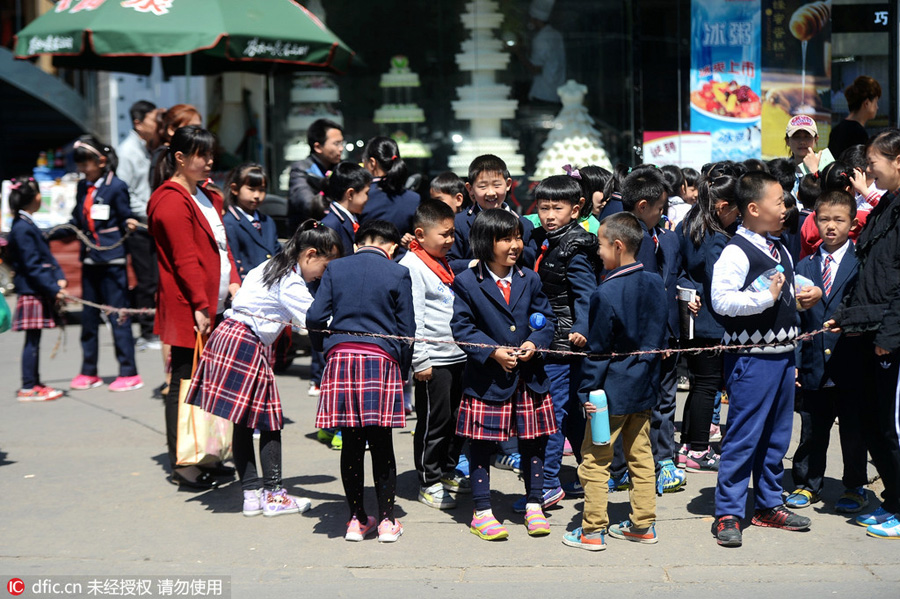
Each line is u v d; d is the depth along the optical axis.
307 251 5.39
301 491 5.93
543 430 5.11
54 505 5.69
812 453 5.49
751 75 10.34
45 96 16.48
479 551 4.93
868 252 5.04
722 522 5.01
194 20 8.43
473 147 10.25
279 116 10.67
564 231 5.65
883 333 4.80
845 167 6.02
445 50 10.27
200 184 6.26
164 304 5.91
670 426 5.88
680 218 7.42
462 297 5.11
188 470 5.94
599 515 4.88
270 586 4.52
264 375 5.44
